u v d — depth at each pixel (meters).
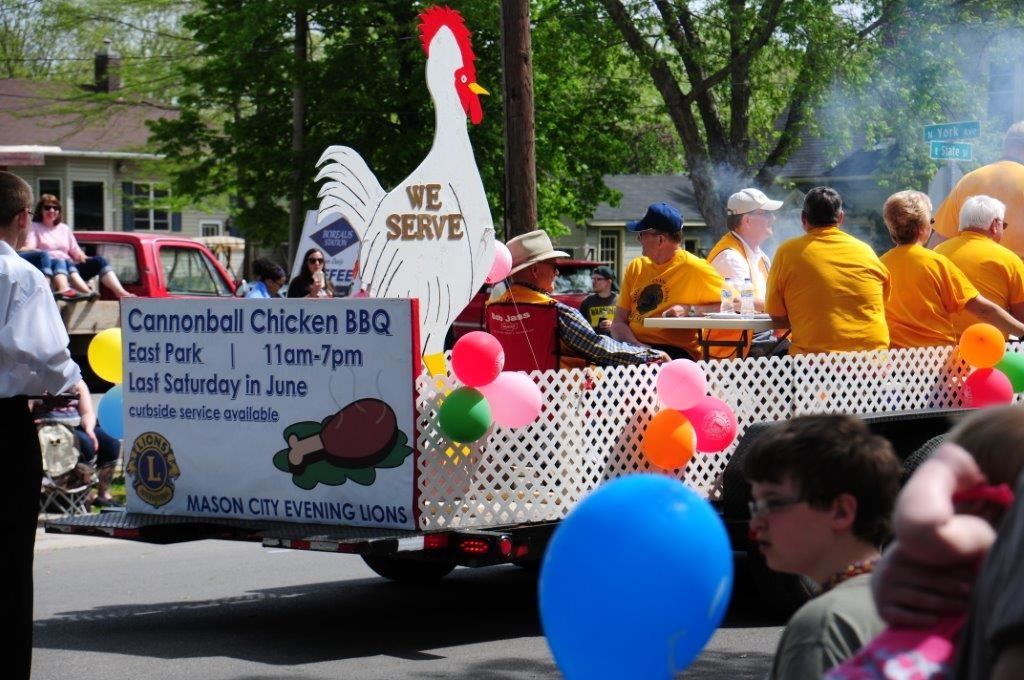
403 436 6.07
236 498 6.63
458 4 23.67
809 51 25.33
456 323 19.19
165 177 38.50
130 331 6.96
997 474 1.97
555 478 6.37
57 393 4.96
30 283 4.89
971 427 2.03
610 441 6.53
